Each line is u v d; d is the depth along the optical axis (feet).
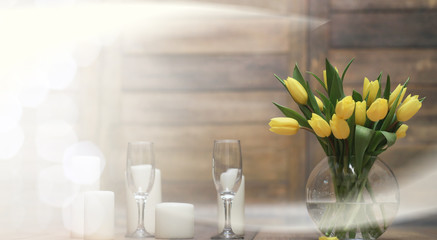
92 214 4.01
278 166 8.15
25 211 8.58
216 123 8.34
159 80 8.45
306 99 3.87
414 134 8.03
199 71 8.41
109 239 4.04
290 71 8.24
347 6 8.20
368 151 3.68
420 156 8.00
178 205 4.17
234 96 8.34
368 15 8.18
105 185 8.35
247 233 4.79
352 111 3.48
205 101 8.38
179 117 8.39
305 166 8.05
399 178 8.02
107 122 8.48
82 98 8.57
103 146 8.46
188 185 8.33
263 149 8.21
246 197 8.16
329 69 3.96
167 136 8.39
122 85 8.51
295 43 8.23
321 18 8.21
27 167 8.63
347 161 3.68
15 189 8.57
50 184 8.63
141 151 4.21
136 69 8.50
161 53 8.48
